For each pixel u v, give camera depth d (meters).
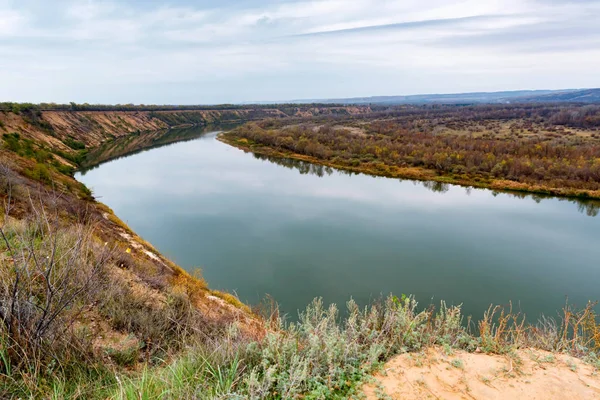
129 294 4.64
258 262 17.19
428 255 18.75
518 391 2.36
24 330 2.29
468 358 2.86
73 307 3.26
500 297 14.46
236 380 2.26
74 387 2.24
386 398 2.26
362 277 15.80
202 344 3.26
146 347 3.56
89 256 4.07
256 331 3.69
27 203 7.87
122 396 2.08
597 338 3.18
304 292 14.14
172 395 2.16
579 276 16.64
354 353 2.80
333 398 2.29
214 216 25.14
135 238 14.06
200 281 11.29
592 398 2.29
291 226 23.36
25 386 2.08
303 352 2.77
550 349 3.22
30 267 3.06
